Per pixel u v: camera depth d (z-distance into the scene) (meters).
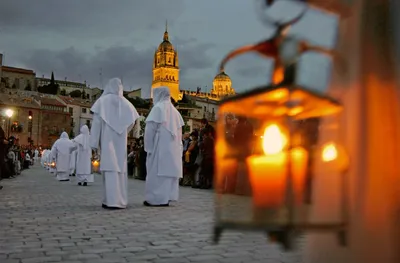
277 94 1.14
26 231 5.46
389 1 1.58
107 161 8.21
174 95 135.38
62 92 127.50
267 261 3.84
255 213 1.09
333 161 1.46
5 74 113.19
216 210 1.10
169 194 9.00
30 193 11.84
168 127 9.01
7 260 3.84
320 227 1.25
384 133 1.55
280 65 1.17
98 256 4.05
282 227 1.07
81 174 16.42
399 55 1.56
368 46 1.59
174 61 137.88
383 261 1.50
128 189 14.51
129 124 8.55
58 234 5.26
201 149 14.19
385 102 1.56
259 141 1.14
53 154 26.84
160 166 8.81
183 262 3.83
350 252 1.56
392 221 1.50
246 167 1.12
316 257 1.79
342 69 1.57
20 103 90.81
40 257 3.97
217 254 4.16
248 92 1.15
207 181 14.12
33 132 92.00
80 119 107.38
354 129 1.57
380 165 1.54
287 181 1.11
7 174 20.11
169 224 6.21
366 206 1.53
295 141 1.15
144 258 3.98
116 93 8.78
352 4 1.61
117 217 6.97
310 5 1.50
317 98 1.18
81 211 7.77
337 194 1.47
